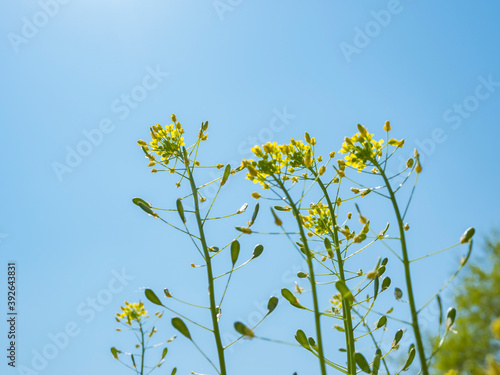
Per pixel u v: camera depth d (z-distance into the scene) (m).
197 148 0.23
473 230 0.17
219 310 0.20
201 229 0.21
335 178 0.22
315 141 0.22
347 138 0.20
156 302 0.20
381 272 0.22
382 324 0.21
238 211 0.21
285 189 0.20
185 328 0.19
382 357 0.19
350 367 0.20
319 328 0.18
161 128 0.23
